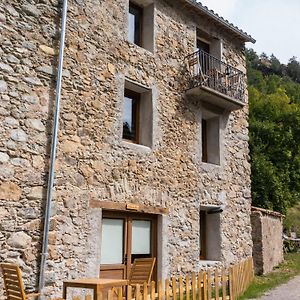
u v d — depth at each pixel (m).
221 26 11.12
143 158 8.49
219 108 10.65
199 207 9.59
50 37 7.35
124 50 8.57
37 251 6.56
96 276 7.24
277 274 11.66
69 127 7.33
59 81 7.19
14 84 6.74
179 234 8.95
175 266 8.71
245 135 11.50
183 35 10.06
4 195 6.33
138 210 8.16
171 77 9.52
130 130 8.92
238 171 10.99
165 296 6.12
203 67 10.27
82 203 7.28
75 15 7.81
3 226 6.25
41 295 6.41
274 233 13.58
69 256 6.94
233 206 10.59
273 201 19.72
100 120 7.84
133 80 8.62
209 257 10.07
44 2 7.38
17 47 6.88
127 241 8.14
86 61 7.82
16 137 6.61
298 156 22.45
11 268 5.53
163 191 8.79
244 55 12.03
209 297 6.80
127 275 8.00
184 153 9.45
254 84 42.97
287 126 23.17
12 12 6.92
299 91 38.50
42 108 7.02
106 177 7.74
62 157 7.13
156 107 8.99
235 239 10.45
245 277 8.98
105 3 8.42
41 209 6.72
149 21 9.44
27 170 6.65
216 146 10.57
